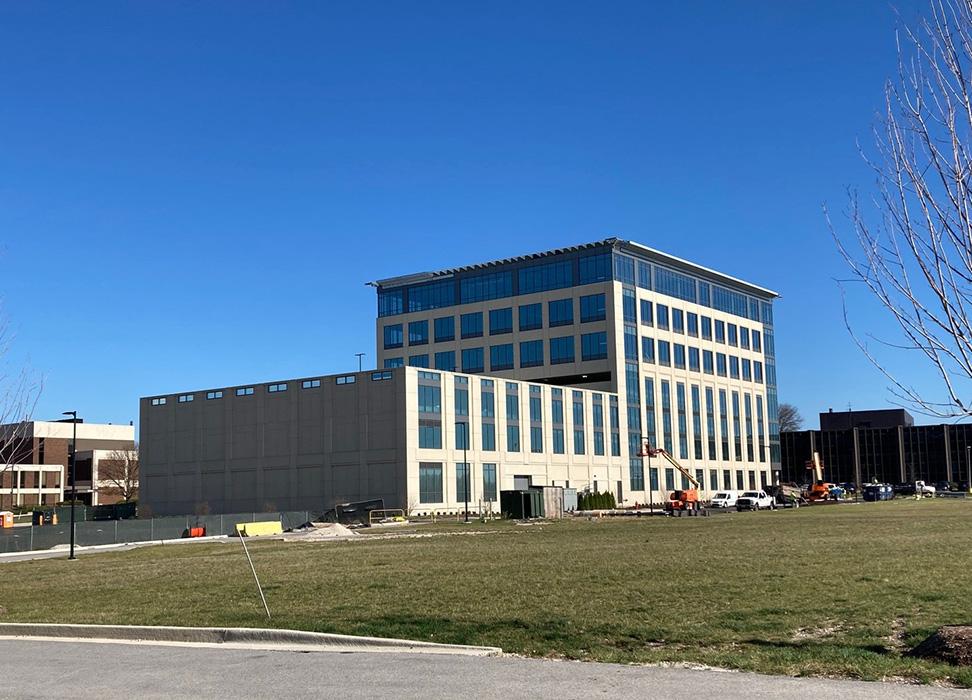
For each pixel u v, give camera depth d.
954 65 11.22
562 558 29.09
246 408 89.94
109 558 41.03
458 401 85.44
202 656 13.52
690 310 116.81
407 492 79.25
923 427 151.38
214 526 64.38
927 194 11.38
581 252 104.69
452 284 113.12
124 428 143.62
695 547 32.69
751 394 128.50
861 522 49.56
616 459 101.88
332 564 29.50
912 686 10.37
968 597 16.80
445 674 11.70
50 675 12.34
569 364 104.31
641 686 10.67
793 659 11.87
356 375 83.31
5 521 77.50
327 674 11.88
